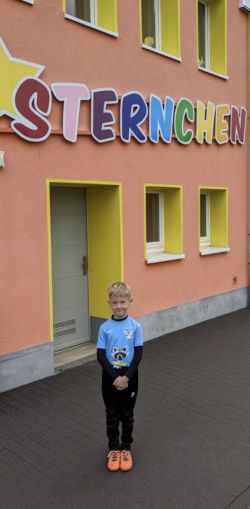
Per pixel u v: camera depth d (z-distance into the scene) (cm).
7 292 559
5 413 504
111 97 675
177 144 823
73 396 548
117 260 718
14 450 430
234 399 549
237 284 1020
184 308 863
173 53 816
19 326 573
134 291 749
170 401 542
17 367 573
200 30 941
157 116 766
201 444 446
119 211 708
